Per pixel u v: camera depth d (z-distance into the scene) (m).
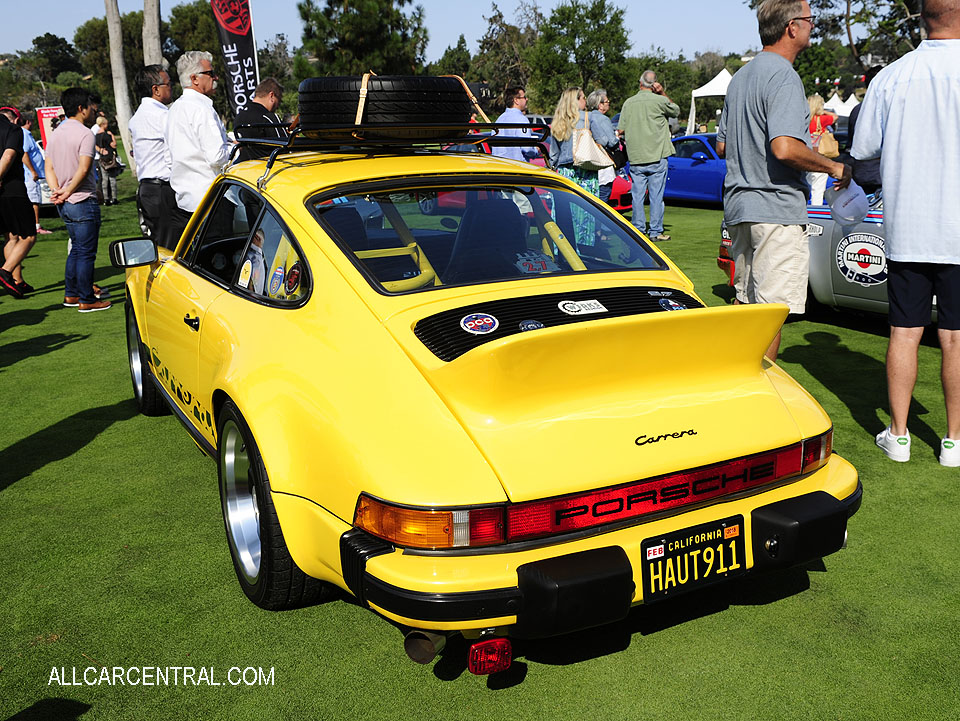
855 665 2.51
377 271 2.69
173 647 2.65
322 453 2.30
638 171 10.77
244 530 2.92
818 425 2.53
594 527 2.16
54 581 3.06
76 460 4.25
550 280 2.78
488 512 2.04
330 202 2.93
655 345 2.27
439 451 2.12
